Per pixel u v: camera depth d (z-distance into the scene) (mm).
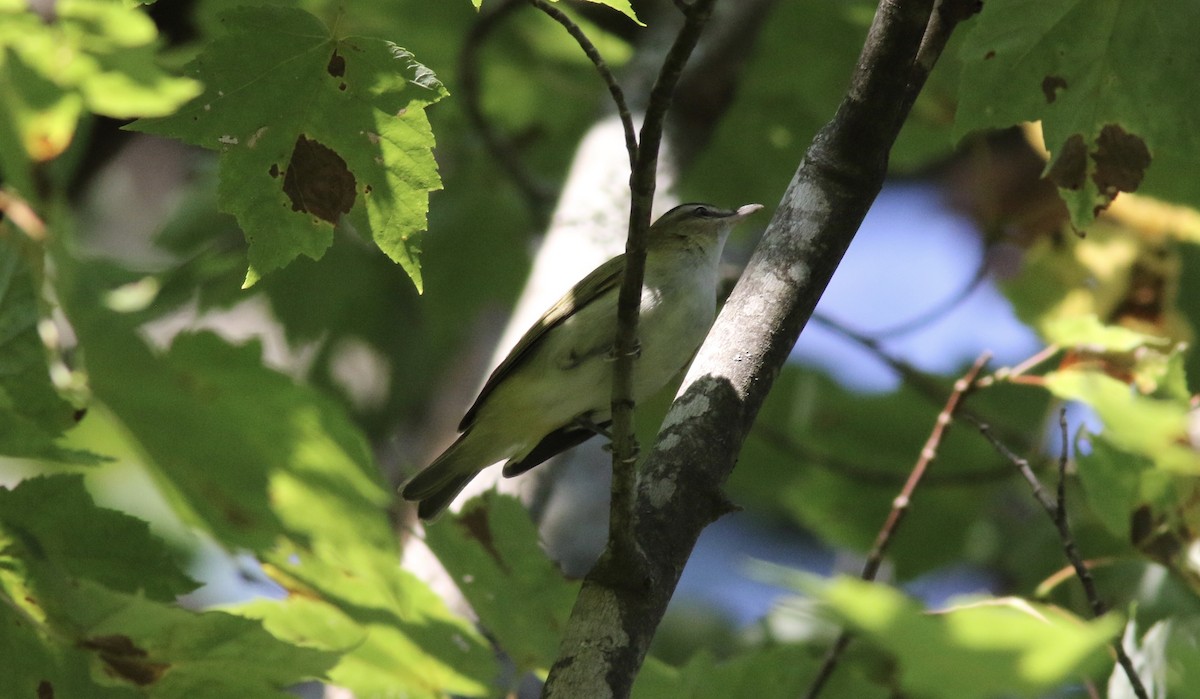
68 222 5203
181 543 14656
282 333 16766
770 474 15680
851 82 7168
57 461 6176
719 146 16031
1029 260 12156
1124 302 11797
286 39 6289
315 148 6531
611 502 6082
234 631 6309
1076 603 10828
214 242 15781
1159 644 7348
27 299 5707
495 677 7734
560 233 12359
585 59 14922
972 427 13086
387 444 17297
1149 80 7512
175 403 4965
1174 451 6266
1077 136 7711
